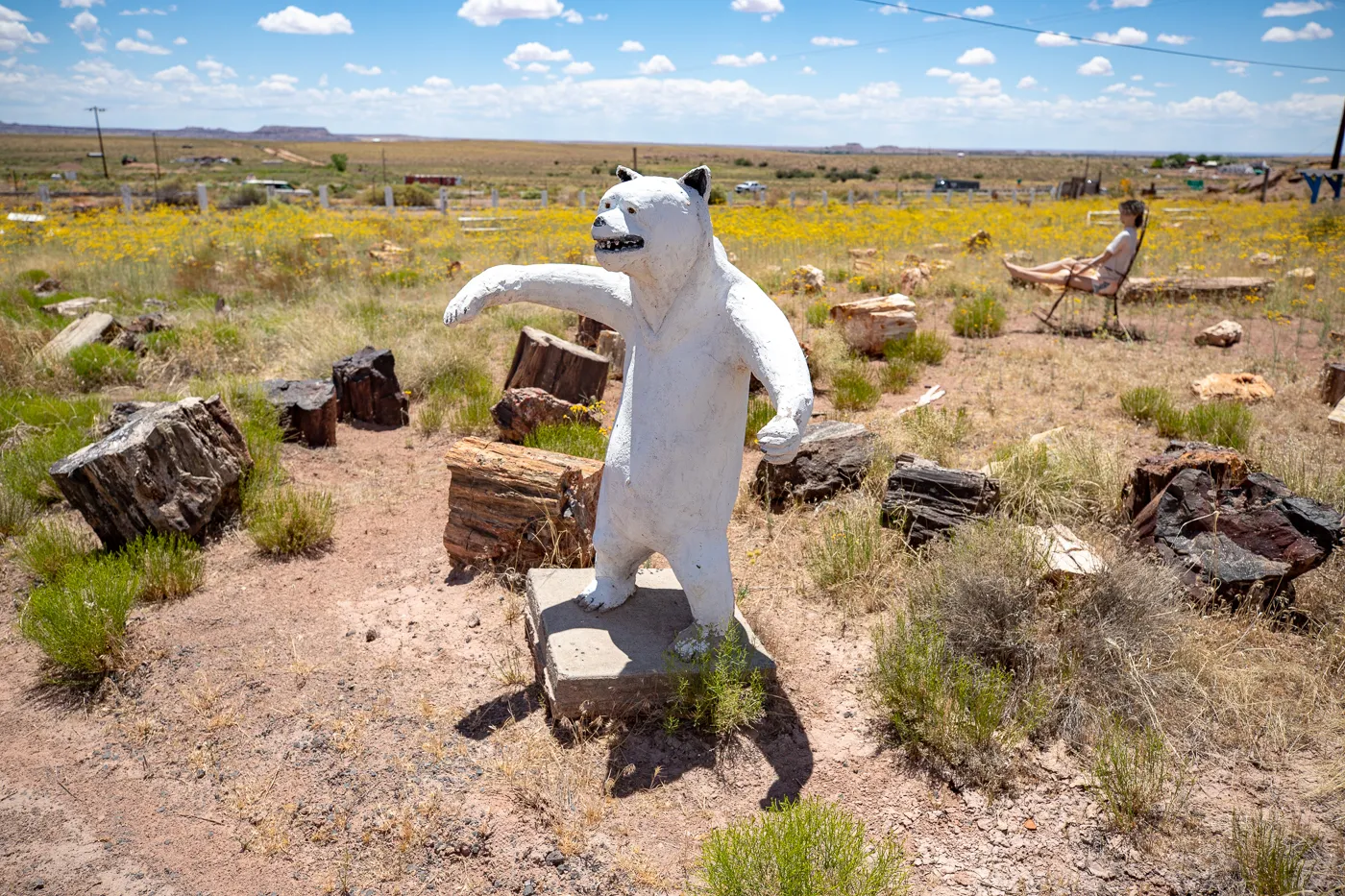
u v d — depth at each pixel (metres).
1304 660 3.88
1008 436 6.95
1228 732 3.47
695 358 3.26
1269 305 11.97
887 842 2.88
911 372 8.81
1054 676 3.75
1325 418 7.01
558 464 4.79
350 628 4.41
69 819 3.18
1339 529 4.22
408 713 3.70
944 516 4.93
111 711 3.81
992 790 3.19
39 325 10.07
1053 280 11.43
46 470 5.98
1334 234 18.50
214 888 2.85
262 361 9.45
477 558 4.94
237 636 4.33
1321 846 2.87
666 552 3.55
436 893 2.80
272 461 6.31
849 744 3.50
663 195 3.04
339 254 16.06
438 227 22.53
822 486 5.78
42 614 4.09
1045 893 2.76
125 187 26.66
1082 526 5.17
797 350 3.03
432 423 7.60
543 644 3.81
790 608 4.52
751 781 3.27
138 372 8.84
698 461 3.34
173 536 5.04
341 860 2.96
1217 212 27.42
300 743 3.53
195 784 3.35
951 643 3.88
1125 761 3.15
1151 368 8.93
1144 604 3.90
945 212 27.77
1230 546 4.37
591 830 3.03
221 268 14.75
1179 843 2.93
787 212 25.12
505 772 3.29
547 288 3.55
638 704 3.54
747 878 2.57
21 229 20.36
